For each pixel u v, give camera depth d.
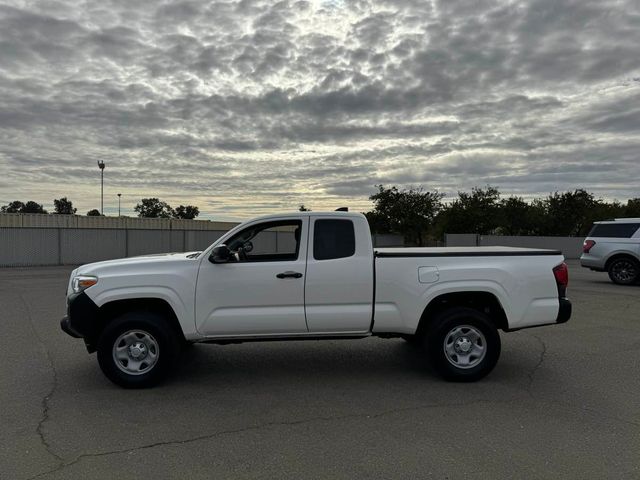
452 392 5.34
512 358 6.73
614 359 6.67
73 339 7.72
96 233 26.62
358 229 5.72
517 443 4.05
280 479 3.48
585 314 10.09
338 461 3.74
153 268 5.53
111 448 3.97
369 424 4.46
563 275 5.90
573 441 4.08
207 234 31.31
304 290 5.59
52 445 4.02
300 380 5.78
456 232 45.88
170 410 4.81
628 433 4.25
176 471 3.60
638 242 14.82
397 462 3.72
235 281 5.52
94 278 5.45
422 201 49.56
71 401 5.05
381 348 7.32
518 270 5.77
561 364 6.43
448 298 5.85
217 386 5.56
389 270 5.66
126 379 5.39
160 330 5.42
